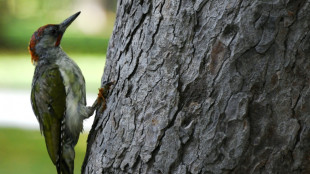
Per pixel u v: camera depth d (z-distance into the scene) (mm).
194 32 6918
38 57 10602
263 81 6656
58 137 9945
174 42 7035
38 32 10680
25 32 67375
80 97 10070
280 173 6719
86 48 60625
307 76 6625
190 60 6934
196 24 6902
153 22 7285
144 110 7266
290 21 6574
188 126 6906
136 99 7379
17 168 20094
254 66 6660
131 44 7625
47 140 10047
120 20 8102
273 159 6699
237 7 6676
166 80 7078
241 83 6688
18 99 34000
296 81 6637
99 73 44188
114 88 7922
